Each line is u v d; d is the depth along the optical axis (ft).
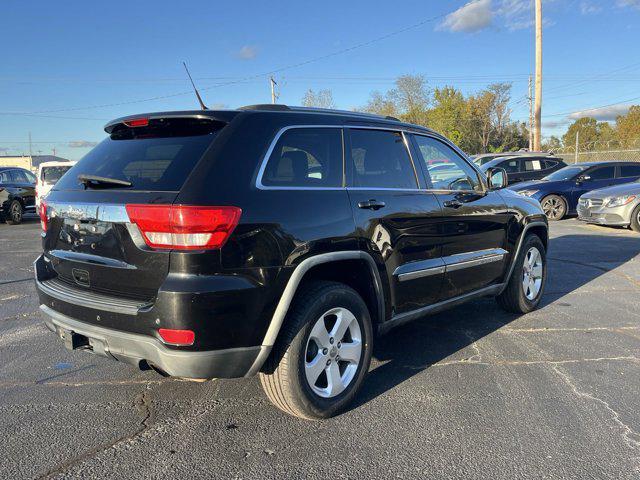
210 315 8.42
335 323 10.51
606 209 37.88
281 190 9.63
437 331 15.98
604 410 10.78
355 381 10.89
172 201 8.45
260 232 9.01
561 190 45.52
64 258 10.34
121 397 11.58
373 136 12.22
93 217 9.44
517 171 55.26
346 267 11.00
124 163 9.98
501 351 14.24
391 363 13.46
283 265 9.24
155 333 8.55
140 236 8.70
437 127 177.58
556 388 11.85
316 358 10.15
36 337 15.71
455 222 13.65
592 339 15.16
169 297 8.29
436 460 9.01
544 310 18.22
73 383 12.34
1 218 51.80
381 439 9.71
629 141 108.27
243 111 10.07
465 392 11.69
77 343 9.93
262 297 8.98
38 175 51.72
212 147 9.23
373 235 11.05
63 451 9.34
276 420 10.47
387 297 11.59
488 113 185.68
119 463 8.96
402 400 11.31
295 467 8.84
